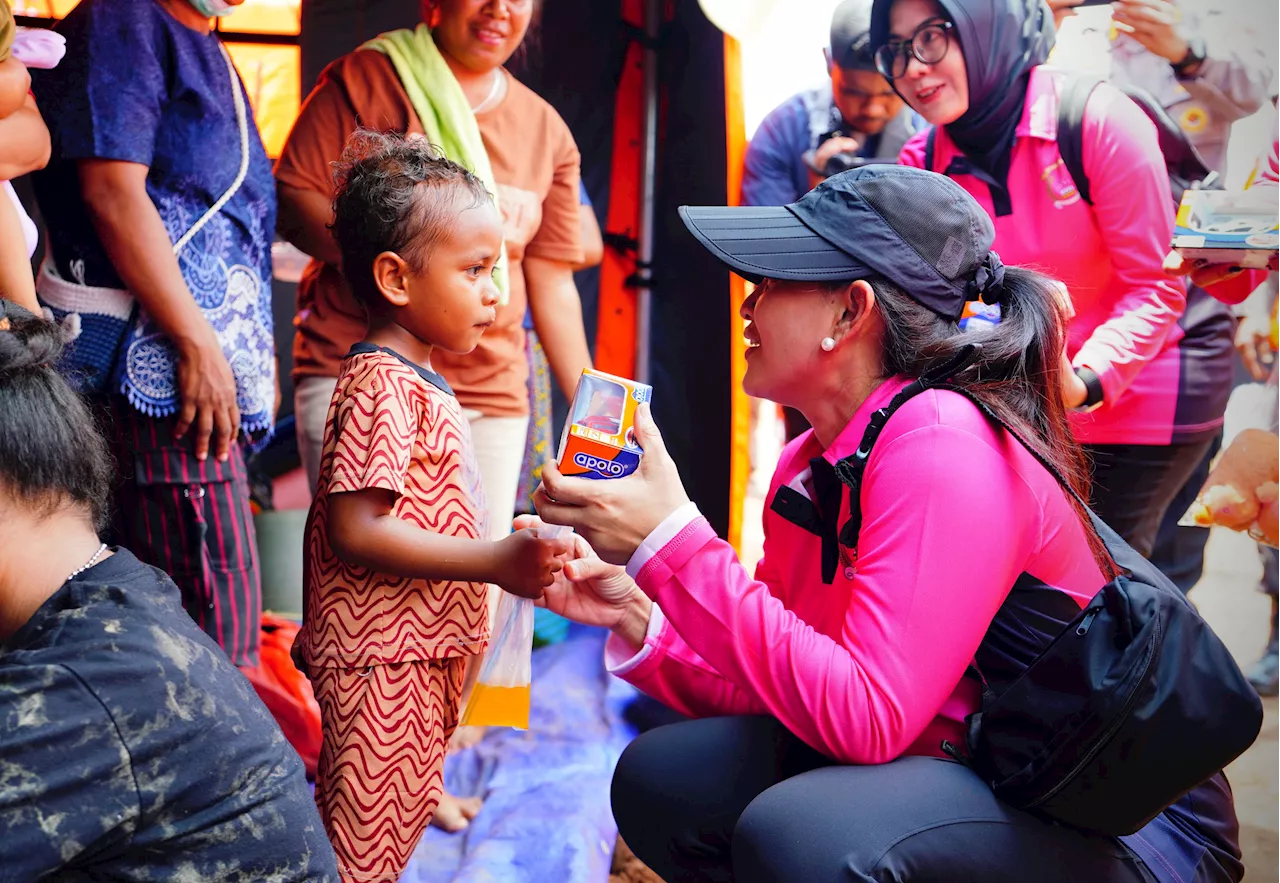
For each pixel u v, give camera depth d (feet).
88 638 3.32
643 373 12.26
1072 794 4.34
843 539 5.13
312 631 5.60
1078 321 10.98
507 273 10.35
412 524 5.38
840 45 11.25
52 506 3.50
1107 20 10.57
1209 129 10.55
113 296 8.05
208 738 3.42
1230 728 4.29
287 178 10.24
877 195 5.05
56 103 7.79
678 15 11.76
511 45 10.37
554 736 9.30
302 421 10.31
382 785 5.46
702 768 5.70
